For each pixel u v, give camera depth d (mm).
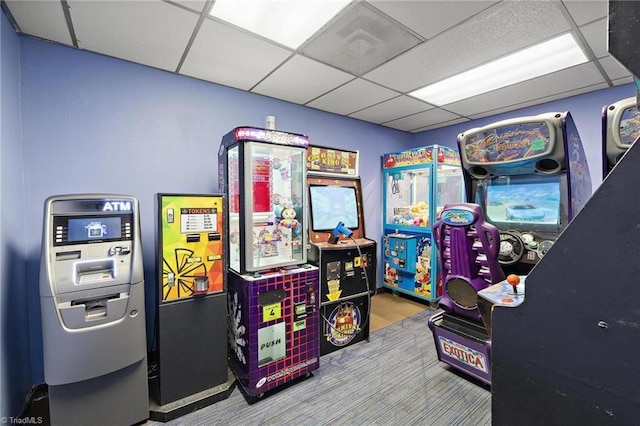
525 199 2408
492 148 2305
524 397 703
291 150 2467
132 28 2080
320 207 3014
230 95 3119
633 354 540
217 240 2184
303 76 2865
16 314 1930
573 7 1881
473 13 1946
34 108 2188
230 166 2461
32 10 1863
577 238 609
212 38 2213
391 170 4438
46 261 1642
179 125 2820
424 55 2484
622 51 534
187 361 2059
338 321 2855
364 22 2033
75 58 2334
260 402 2113
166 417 1916
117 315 1777
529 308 689
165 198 2018
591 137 3320
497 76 2879
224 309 2205
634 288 537
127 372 1843
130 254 1868
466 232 2113
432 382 2348
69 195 1763
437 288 3867
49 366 1620
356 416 1973
